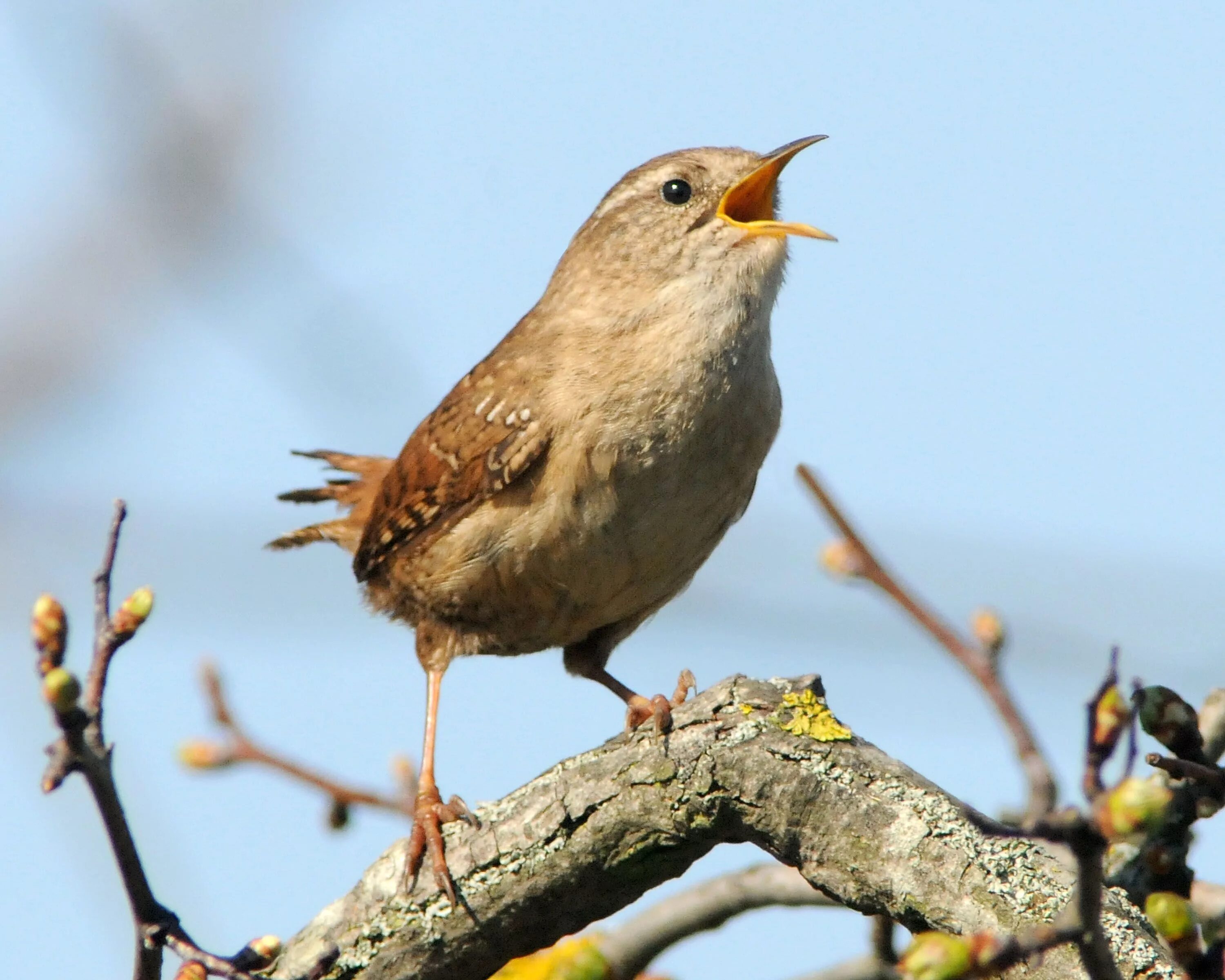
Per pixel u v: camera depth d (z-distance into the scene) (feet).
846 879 20.58
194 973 18.49
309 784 26.35
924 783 20.86
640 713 29.25
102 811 17.99
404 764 29.78
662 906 26.94
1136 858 22.16
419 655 30.81
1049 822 13.38
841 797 20.71
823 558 15.61
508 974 24.44
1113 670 13.80
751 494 29.84
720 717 21.77
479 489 28.40
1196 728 17.71
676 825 21.72
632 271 28.76
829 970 26.61
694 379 27.78
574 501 27.89
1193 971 15.89
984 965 14.14
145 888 18.61
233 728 26.35
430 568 29.37
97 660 17.90
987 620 14.96
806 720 21.54
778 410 29.45
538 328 29.89
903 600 14.87
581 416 27.66
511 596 29.27
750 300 28.48
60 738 17.37
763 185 30.12
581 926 23.18
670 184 28.99
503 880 22.81
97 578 18.03
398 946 23.21
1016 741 13.98
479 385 29.07
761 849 22.17
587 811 22.30
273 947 19.47
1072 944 16.40
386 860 23.95
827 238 28.68
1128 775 13.70
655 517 28.17
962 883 19.71
